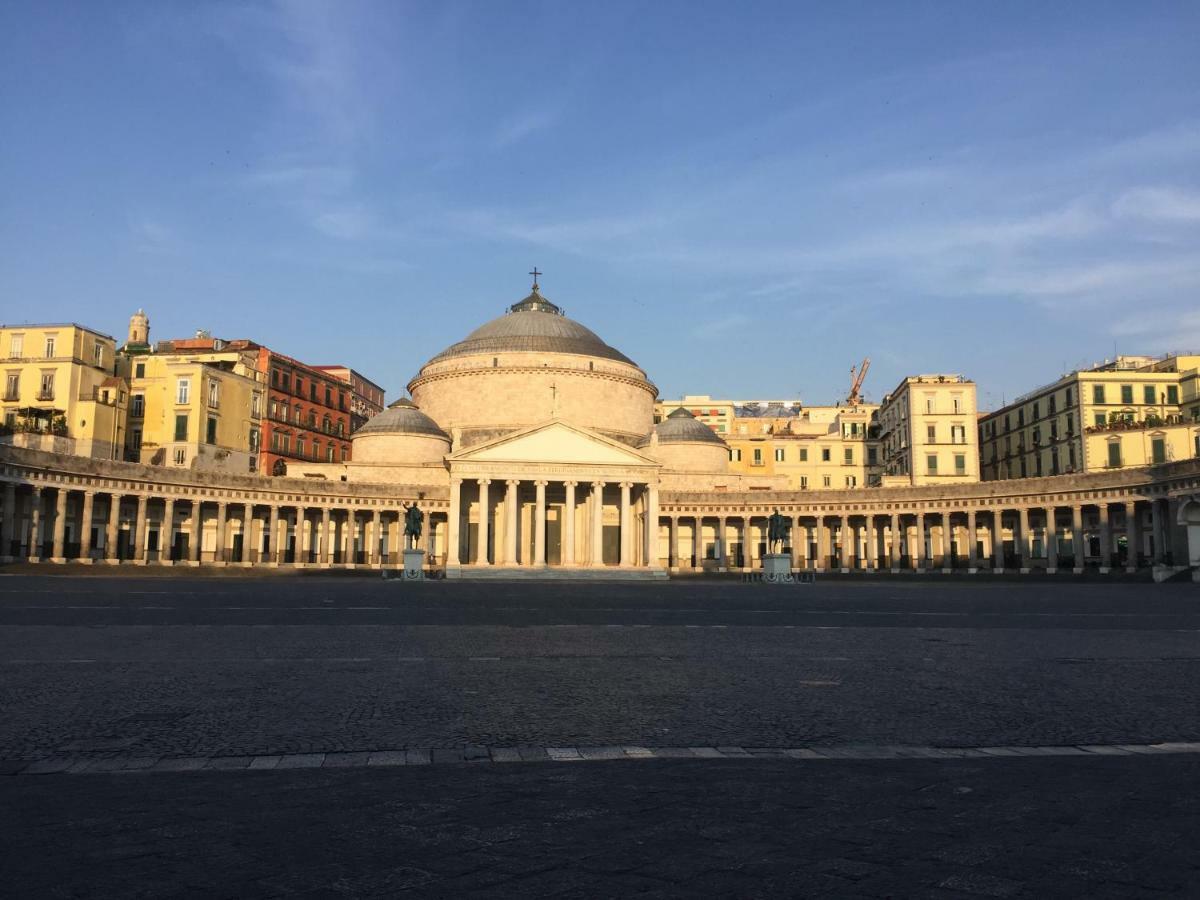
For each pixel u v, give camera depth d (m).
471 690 18.22
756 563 120.44
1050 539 96.50
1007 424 132.00
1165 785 11.27
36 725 14.75
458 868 8.20
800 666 22.20
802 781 11.44
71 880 7.90
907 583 81.75
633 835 9.16
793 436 150.25
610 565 109.19
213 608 38.94
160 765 12.27
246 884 7.81
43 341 96.62
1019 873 8.09
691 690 18.45
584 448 102.44
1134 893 7.64
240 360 114.75
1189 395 108.81
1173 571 75.19
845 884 7.82
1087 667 22.20
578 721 15.30
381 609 40.00
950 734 14.46
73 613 35.28
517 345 122.69
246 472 113.31
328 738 13.92
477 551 110.06
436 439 118.25
